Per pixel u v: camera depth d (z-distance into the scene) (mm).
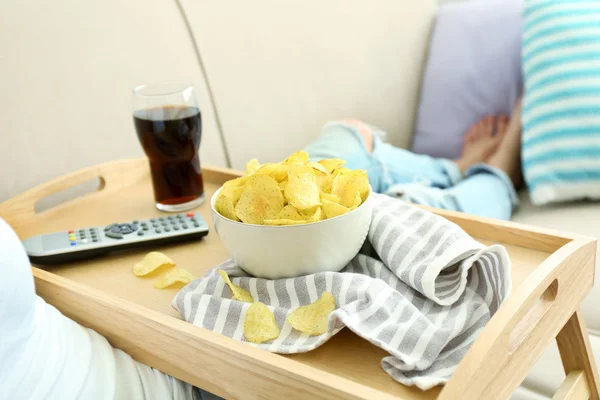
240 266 619
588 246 629
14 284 491
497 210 1262
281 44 1322
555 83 1243
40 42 967
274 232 561
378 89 1532
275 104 1320
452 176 1421
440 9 1631
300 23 1354
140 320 572
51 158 983
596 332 919
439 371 486
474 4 1574
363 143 1308
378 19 1510
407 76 1590
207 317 569
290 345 528
